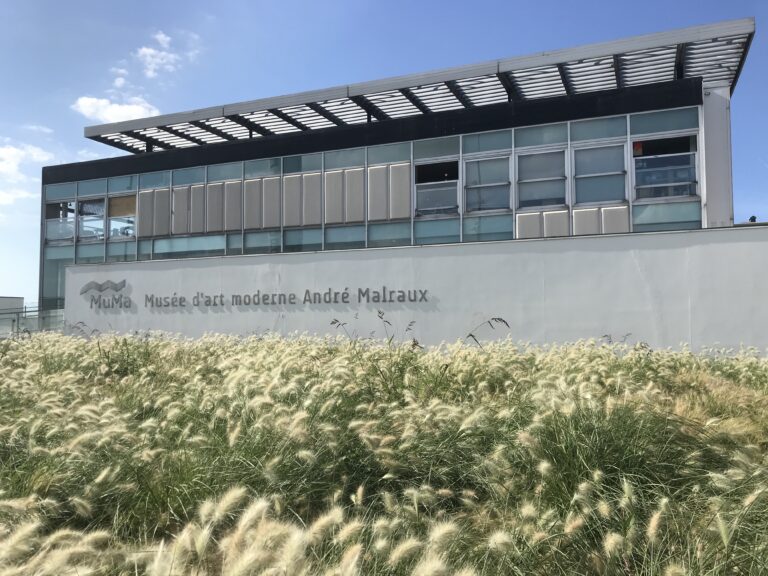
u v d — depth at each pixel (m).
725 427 5.13
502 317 13.10
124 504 3.76
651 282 11.98
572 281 12.59
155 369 8.75
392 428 4.84
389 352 8.80
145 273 17.34
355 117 22.86
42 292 25.52
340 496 3.82
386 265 14.30
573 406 4.50
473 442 4.55
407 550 2.63
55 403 5.37
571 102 17.92
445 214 19.25
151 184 23.80
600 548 3.09
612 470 3.98
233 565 2.27
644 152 17.22
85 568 2.49
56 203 25.62
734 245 11.45
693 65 18.48
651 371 8.34
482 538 3.23
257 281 15.80
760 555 2.81
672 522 3.23
